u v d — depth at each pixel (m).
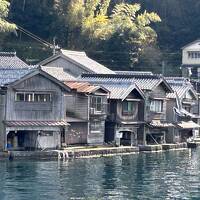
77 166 104.31
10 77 114.88
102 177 94.06
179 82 165.62
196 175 99.50
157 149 138.88
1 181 87.56
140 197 80.38
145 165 110.25
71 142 126.56
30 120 115.50
